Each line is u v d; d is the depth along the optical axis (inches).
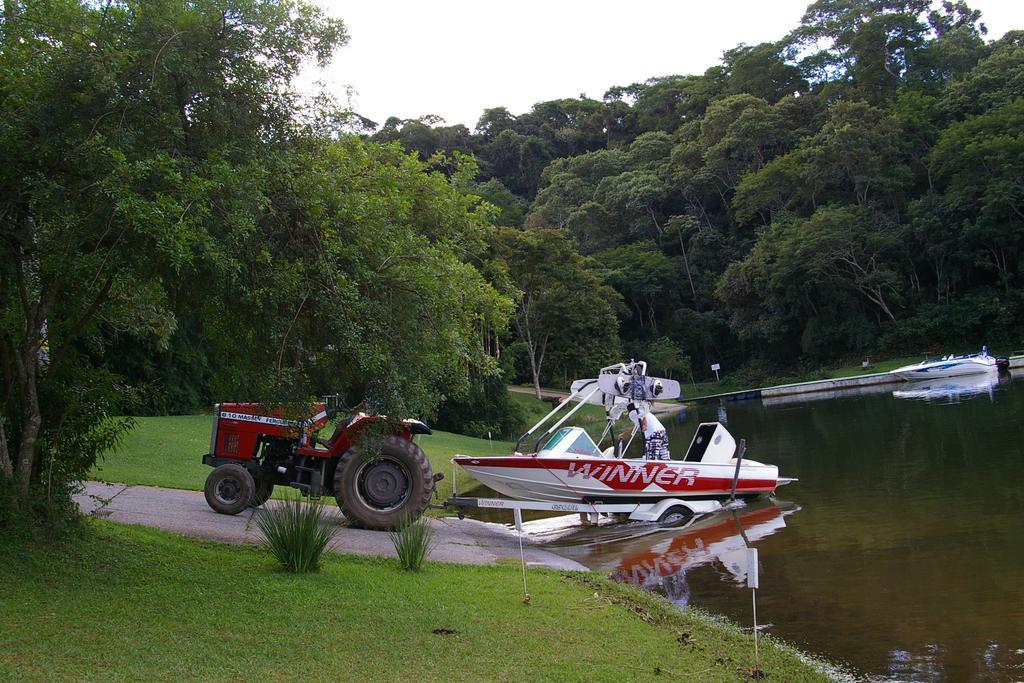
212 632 232.7
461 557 405.4
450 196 369.1
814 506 535.2
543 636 260.4
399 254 300.5
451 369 341.1
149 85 264.1
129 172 239.9
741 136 3053.6
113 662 201.9
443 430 1375.5
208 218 257.0
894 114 2699.3
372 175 326.6
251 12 279.3
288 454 483.8
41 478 312.8
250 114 291.7
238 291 269.9
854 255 2449.6
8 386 310.3
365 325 285.7
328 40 296.7
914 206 2450.8
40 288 322.3
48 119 258.8
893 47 3154.5
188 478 593.0
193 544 352.8
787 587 343.9
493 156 4485.7
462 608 286.4
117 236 256.1
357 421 442.9
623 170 3693.4
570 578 363.9
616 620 289.0
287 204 283.6
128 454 674.8
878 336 2490.2
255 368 289.4
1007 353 2240.4
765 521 503.5
